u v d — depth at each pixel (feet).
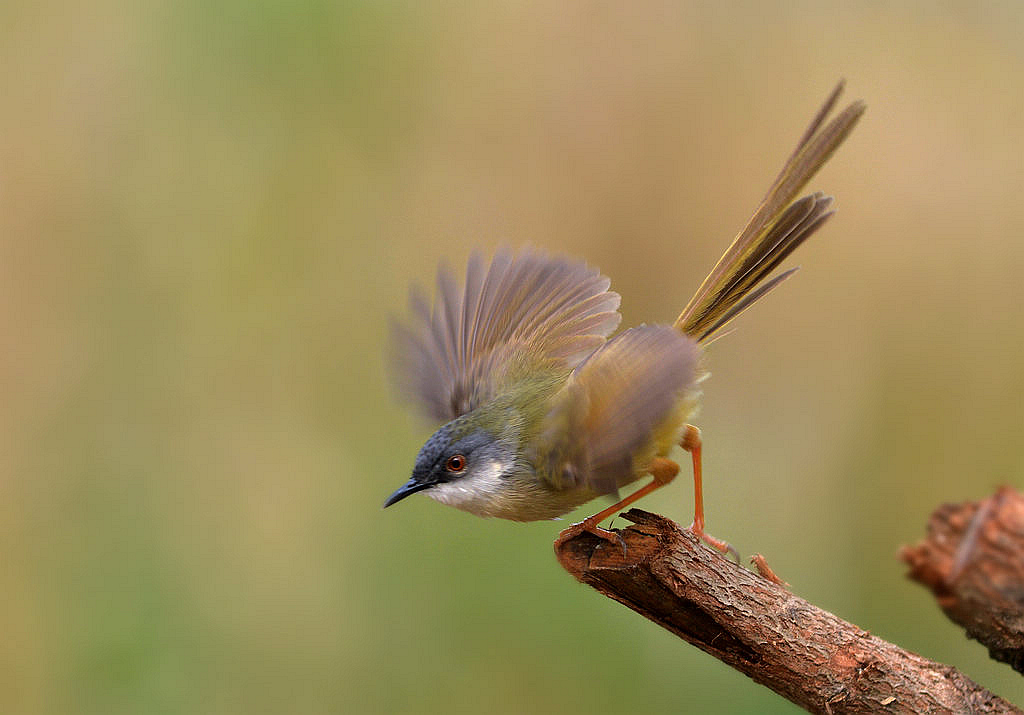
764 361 46.65
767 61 49.37
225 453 42.60
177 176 45.03
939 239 46.57
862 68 48.67
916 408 45.19
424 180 48.21
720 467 44.96
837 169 47.65
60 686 37.83
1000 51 48.44
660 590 18.80
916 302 46.16
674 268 48.91
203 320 44.24
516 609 38.29
